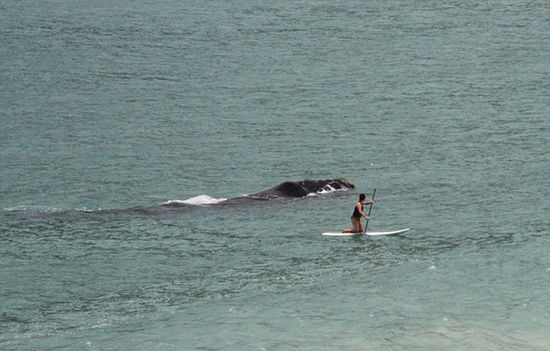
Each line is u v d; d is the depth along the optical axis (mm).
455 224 157875
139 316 116750
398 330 110375
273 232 155125
